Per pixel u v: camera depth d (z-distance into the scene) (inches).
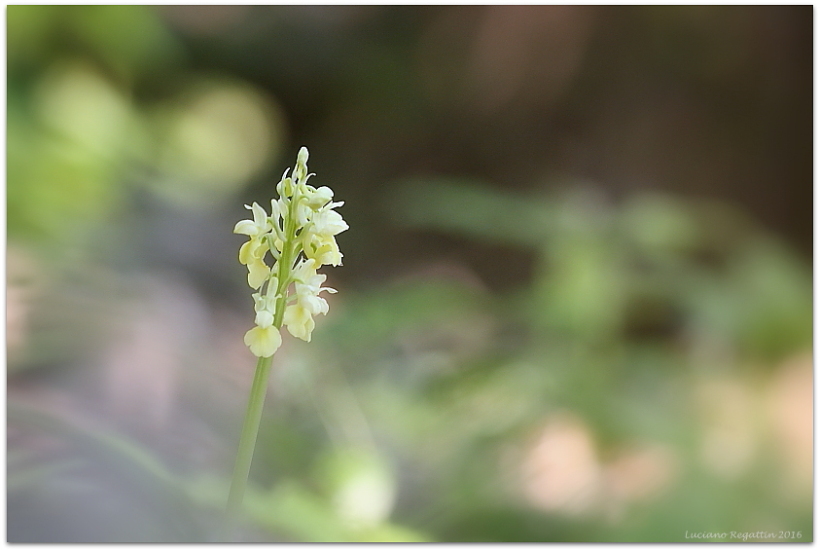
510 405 37.6
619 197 69.6
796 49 66.2
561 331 41.1
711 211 54.9
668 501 31.6
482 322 44.6
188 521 28.2
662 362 40.9
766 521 31.4
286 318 25.9
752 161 67.2
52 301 35.7
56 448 28.6
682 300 41.8
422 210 53.2
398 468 33.9
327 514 30.0
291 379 36.4
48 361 33.0
